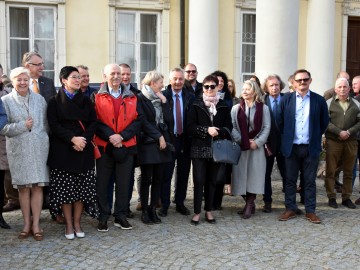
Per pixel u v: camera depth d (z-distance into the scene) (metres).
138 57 11.84
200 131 5.80
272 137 6.29
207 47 11.04
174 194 7.09
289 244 5.23
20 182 5.17
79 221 5.43
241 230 5.73
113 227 5.77
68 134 5.11
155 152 5.79
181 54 11.81
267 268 4.56
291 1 8.33
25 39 11.05
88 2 11.29
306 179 6.17
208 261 4.72
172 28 11.90
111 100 5.50
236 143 5.94
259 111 6.25
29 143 5.14
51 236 5.42
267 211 6.57
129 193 6.10
